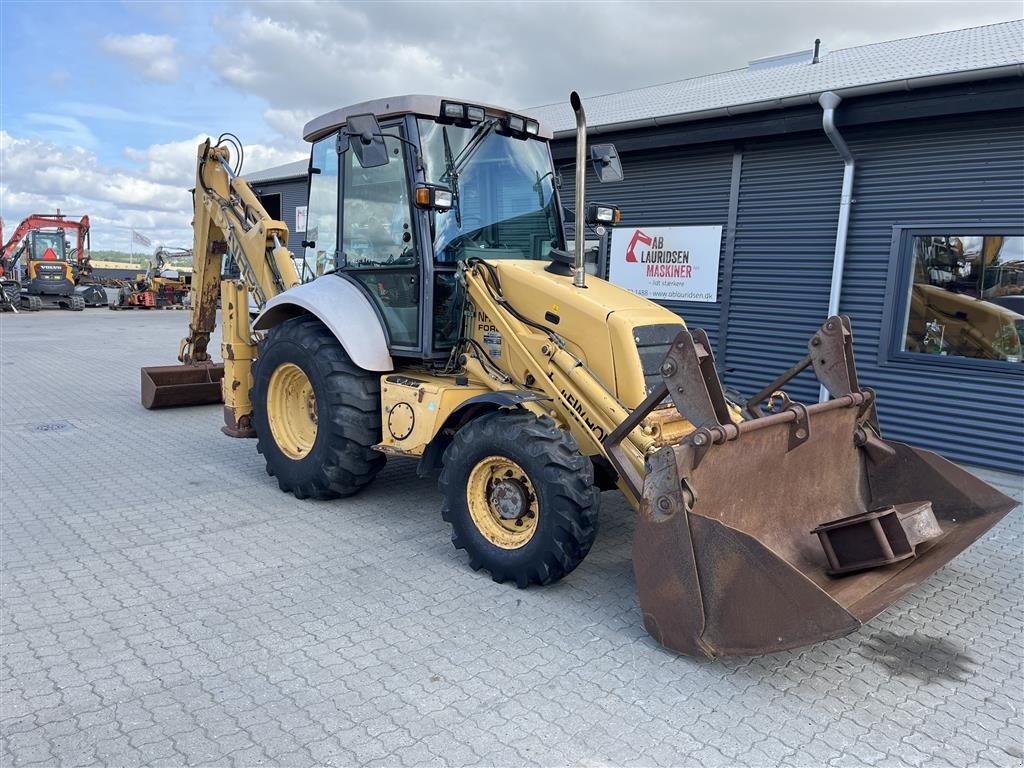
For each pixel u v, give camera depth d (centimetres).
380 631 367
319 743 280
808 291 789
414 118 488
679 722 300
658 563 332
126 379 1111
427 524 517
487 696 314
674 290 897
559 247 560
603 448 398
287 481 562
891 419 742
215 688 315
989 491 419
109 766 265
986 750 289
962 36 953
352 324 507
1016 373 667
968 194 678
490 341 475
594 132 888
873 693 327
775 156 796
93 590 405
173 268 3153
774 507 392
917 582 353
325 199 583
